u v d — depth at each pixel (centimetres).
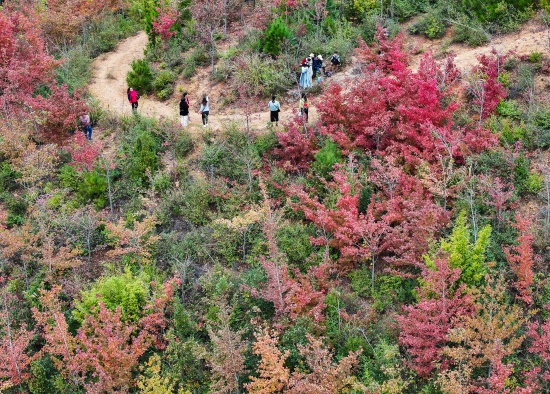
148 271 2005
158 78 3077
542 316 1689
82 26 3703
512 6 2848
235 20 3525
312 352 1541
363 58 2770
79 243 2158
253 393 1546
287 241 2002
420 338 1575
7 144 2427
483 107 2272
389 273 1895
